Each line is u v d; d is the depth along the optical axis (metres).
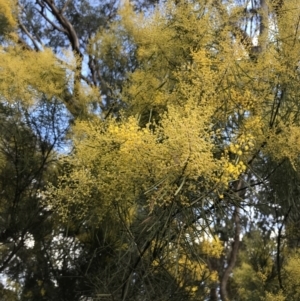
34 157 4.00
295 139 2.52
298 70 2.71
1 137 3.87
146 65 3.25
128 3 4.27
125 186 2.37
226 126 2.65
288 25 2.68
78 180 2.47
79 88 4.00
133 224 2.79
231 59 2.56
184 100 2.73
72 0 6.25
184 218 2.30
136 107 3.14
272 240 5.05
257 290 4.68
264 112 2.73
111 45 4.47
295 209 3.21
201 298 3.72
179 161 2.03
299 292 4.09
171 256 2.72
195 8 2.94
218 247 3.80
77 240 4.15
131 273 2.75
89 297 4.02
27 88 3.71
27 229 3.96
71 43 5.97
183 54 3.05
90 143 2.45
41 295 4.30
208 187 2.21
